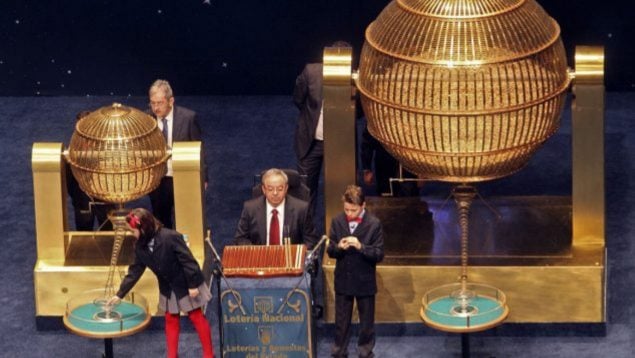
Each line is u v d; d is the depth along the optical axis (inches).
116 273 740.0
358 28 956.0
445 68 676.7
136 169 731.4
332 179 746.8
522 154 695.7
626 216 828.0
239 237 725.9
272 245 698.2
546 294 722.2
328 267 726.5
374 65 696.4
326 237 699.4
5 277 789.9
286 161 895.1
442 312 694.5
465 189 705.0
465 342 696.4
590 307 722.8
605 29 948.6
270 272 686.5
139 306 711.7
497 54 678.5
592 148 730.8
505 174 703.1
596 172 732.0
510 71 676.7
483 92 676.7
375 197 781.9
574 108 728.3
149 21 965.8
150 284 737.6
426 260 728.3
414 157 698.2
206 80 970.1
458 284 708.0
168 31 966.4
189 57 968.9
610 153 890.1
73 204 788.6
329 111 738.8
